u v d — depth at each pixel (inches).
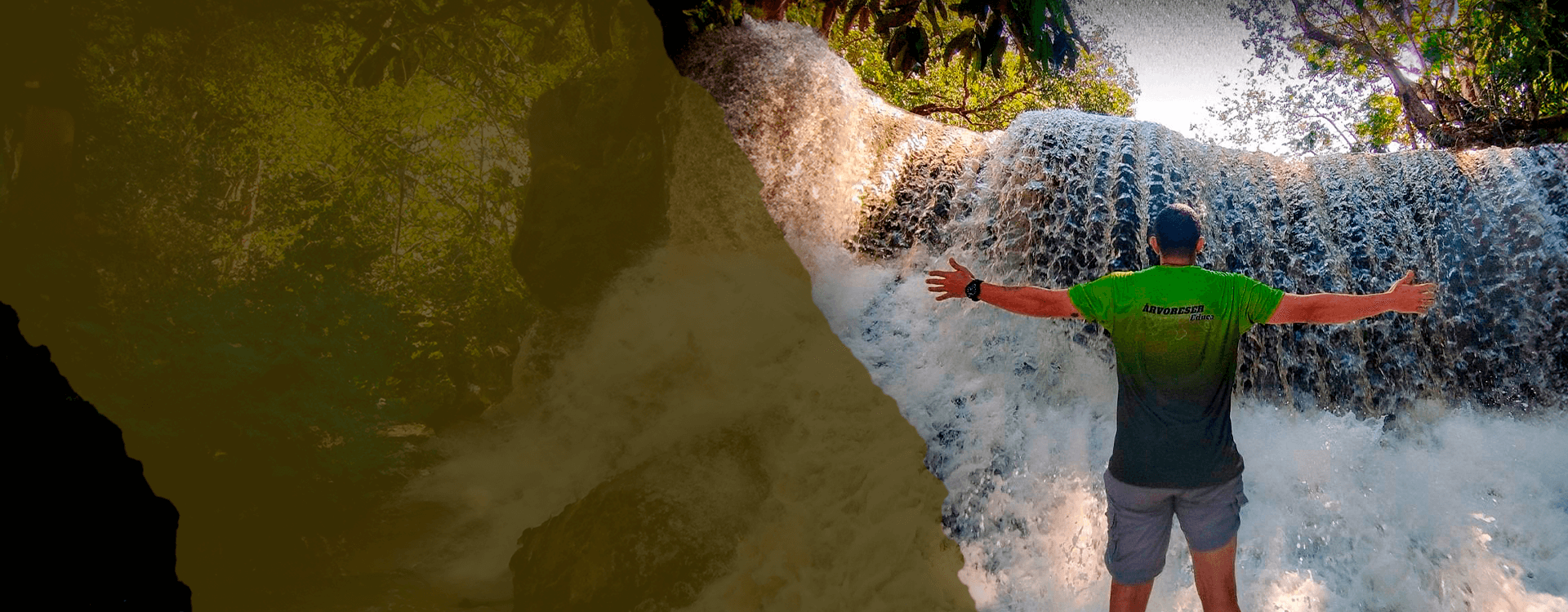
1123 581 113.1
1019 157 183.5
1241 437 159.5
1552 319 166.6
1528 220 171.0
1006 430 159.0
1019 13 222.7
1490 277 169.6
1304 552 142.6
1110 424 158.9
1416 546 140.8
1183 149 189.3
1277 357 167.8
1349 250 175.5
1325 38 371.9
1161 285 106.3
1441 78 335.0
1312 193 183.2
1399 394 166.6
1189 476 106.2
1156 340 106.0
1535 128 284.4
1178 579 134.6
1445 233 173.9
